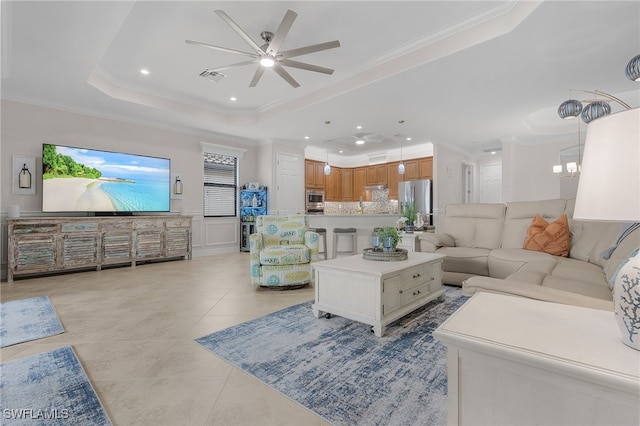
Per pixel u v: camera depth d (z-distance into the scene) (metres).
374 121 5.41
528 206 3.68
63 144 4.57
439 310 2.77
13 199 4.18
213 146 6.42
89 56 3.24
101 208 4.77
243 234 6.84
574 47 2.96
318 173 8.41
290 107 4.97
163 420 1.35
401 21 2.92
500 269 3.16
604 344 0.77
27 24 2.69
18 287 3.62
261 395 1.53
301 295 3.31
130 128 5.26
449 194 7.29
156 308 2.86
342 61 3.70
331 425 1.31
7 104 4.15
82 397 1.50
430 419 1.34
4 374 1.70
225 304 2.99
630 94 4.24
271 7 2.71
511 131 5.98
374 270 2.28
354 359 1.88
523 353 0.74
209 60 3.68
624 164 0.68
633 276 0.74
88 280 3.98
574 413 0.70
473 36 2.94
